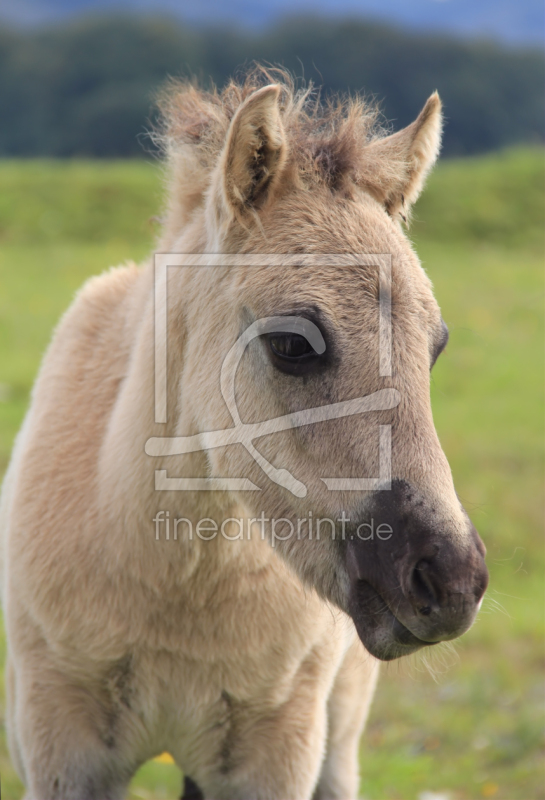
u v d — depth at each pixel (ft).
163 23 216.33
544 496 28.66
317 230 8.98
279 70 10.78
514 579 24.56
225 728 10.91
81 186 68.44
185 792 13.07
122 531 10.03
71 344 11.96
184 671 10.55
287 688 10.82
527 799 15.76
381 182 9.67
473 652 21.27
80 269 52.60
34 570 10.40
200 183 10.43
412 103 203.62
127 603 10.18
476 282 54.19
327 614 10.78
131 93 173.88
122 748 10.93
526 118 205.87
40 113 183.52
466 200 70.90
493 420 34.81
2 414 31.30
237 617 10.28
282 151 9.01
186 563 10.00
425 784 16.35
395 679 20.16
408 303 8.67
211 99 10.97
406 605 8.04
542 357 42.22
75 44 207.31
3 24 239.50
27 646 10.68
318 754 11.16
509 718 18.47
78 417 11.19
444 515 8.00
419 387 8.39
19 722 10.72
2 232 60.39
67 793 10.49
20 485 11.05
